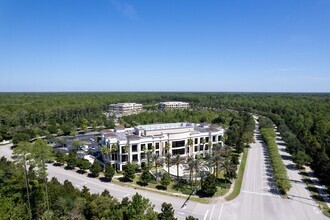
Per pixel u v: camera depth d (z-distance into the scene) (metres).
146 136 124.38
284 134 170.12
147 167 104.50
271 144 145.88
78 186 97.12
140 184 99.06
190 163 97.12
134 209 60.38
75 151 140.00
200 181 100.19
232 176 99.12
